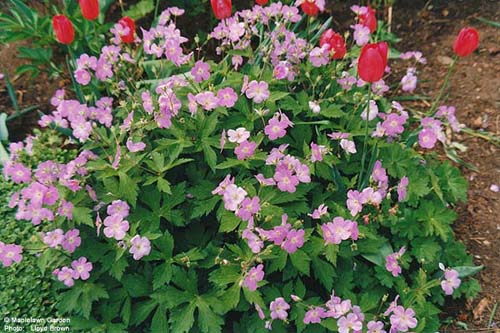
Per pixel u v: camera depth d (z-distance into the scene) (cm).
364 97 94
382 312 88
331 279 83
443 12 134
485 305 95
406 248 92
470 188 109
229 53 98
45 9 126
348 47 127
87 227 88
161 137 92
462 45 93
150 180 83
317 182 94
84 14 93
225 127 89
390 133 94
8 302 87
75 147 108
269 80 93
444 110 100
